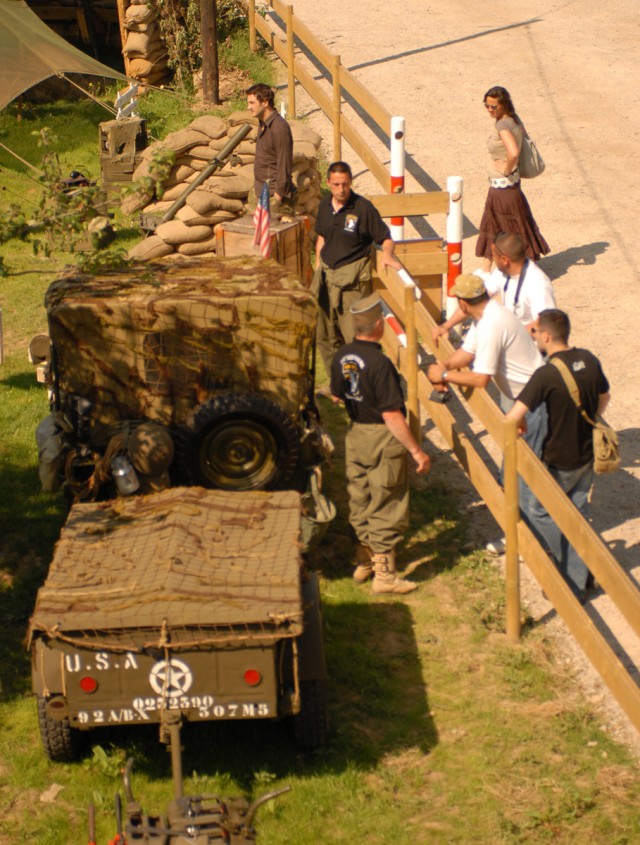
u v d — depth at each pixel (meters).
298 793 6.43
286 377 8.37
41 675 6.17
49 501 9.91
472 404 8.20
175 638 5.95
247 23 23.64
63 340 8.16
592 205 15.98
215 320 8.16
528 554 7.40
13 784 6.64
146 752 6.84
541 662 7.57
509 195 12.66
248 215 14.05
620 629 7.86
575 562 7.91
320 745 6.77
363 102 15.42
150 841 4.67
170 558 6.34
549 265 14.29
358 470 8.16
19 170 18.47
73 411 8.32
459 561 8.78
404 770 6.62
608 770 6.54
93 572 6.37
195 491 7.17
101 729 7.04
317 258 10.62
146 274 8.81
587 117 19.25
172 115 20.06
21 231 7.30
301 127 15.51
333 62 16.61
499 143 12.55
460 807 6.33
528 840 6.05
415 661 7.64
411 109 19.61
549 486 6.93
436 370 8.14
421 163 17.44
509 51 22.86
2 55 18.45
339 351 7.96
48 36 19.77
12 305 14.12
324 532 8.16
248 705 6.05
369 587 8.54
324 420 11.09
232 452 8.04
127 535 6.75
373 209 10.22
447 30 24.42
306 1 26.88
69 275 8.87
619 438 10.38
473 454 8.22
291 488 8.35
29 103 21.69
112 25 25.16
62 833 6.24
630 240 14.89
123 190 7.50
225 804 4.82
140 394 8.34
